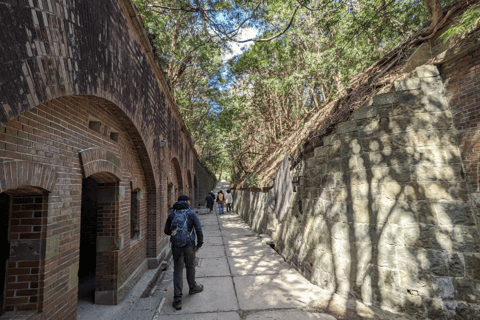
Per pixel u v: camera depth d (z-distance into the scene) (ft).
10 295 8.00
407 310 11.39
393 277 11.93
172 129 31.30
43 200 8.45
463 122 11.41
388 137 13.12
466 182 11.20
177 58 40.40
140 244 19.27
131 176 17.39
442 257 11.09
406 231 11.92
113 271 13.83
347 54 27.99
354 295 13.03
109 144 13.83
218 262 19.99
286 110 43.83
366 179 13.47
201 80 51.65
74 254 10.17
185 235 13.21
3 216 14.26
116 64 12.50
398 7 21.68
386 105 13.39
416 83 12.83
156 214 21.62
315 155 17.21
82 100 11.00
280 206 21.34
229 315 11.74
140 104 17.12
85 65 9.07
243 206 47.34
